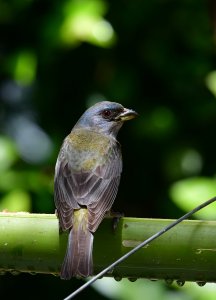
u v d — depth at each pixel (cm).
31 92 1285
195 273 677
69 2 1112
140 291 1040
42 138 1246
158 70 1229
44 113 1264
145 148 1254
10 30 1220
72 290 1147
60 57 1232
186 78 1227
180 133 1230
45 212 1096
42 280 1161
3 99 1305
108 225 694
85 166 844
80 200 782
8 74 1223
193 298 1010
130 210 1259
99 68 1236
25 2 1195
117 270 693
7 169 1108
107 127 979
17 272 715
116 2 1207
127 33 1221
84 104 1247
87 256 687
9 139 1136
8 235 691
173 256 675
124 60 1233
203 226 671
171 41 1224
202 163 1230
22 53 1177
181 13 1212
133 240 683
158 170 1262
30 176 1105
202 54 1223
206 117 1221
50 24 1115
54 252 691
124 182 1266
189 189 1071
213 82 1165
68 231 702
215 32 1112
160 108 1230
